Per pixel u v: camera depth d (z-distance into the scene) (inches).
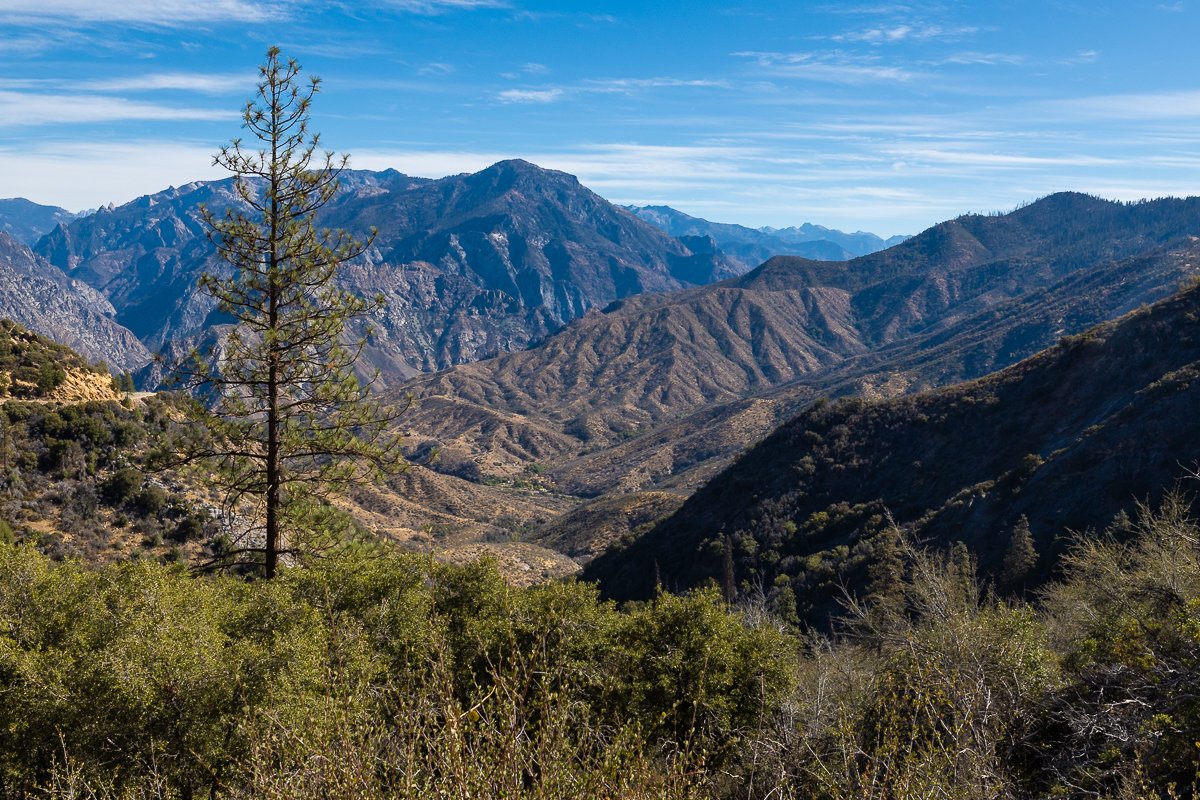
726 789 255.8
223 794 241.0
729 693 363.3
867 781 189.0
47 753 273.7
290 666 288.4
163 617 339.9
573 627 392.8
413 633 388.5
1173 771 209.3
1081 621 357.7
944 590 325.1
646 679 378.9
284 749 173.5
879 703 257.1
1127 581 328.5
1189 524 365.7
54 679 288.8
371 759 158.1
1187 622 251.1
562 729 166.1
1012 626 304.5
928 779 178.9
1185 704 228.2
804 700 362.0
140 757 265.1
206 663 285.6
